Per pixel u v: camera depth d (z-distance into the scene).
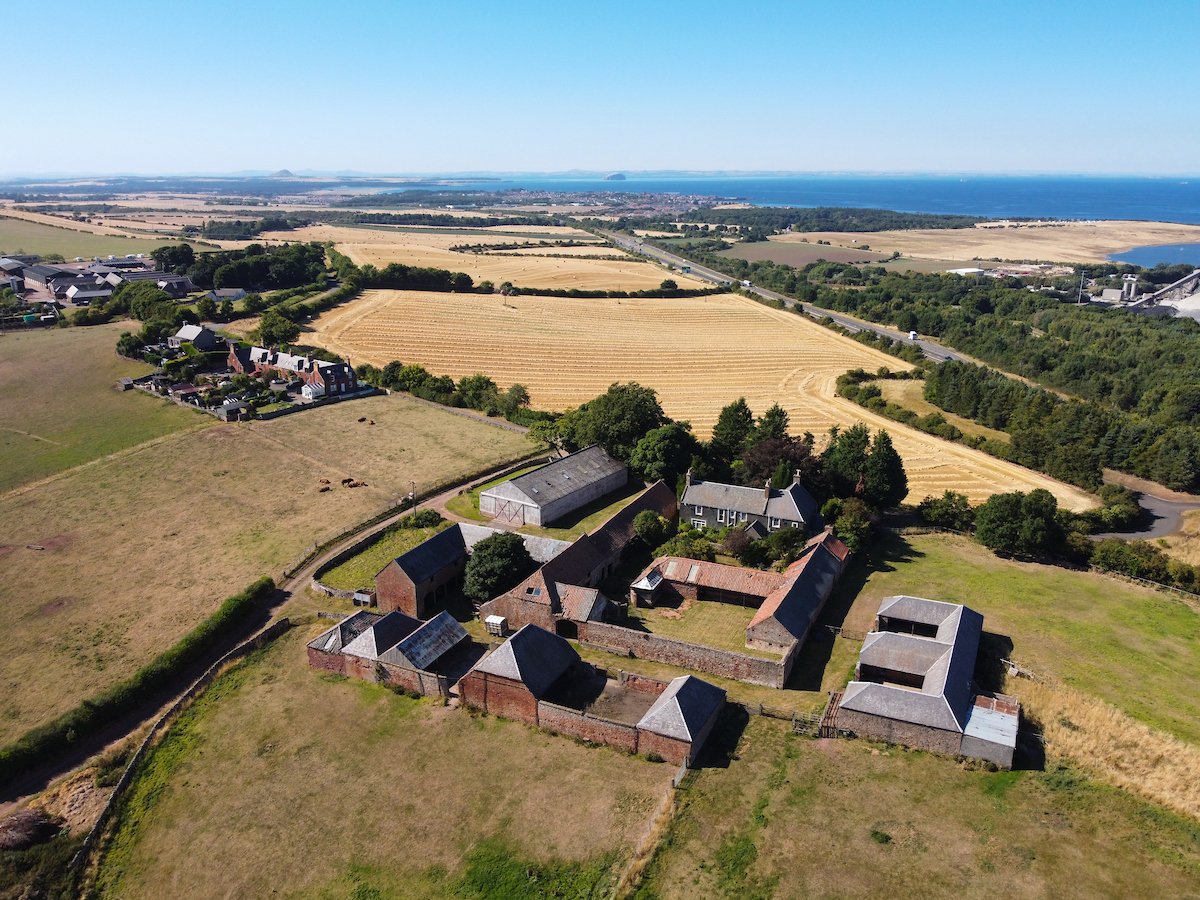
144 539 89.56
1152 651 69.12
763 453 99.62
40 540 89.19
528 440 123.94
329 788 52.09
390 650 62.66
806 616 70.25
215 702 61.31
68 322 192.62
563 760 54.06
